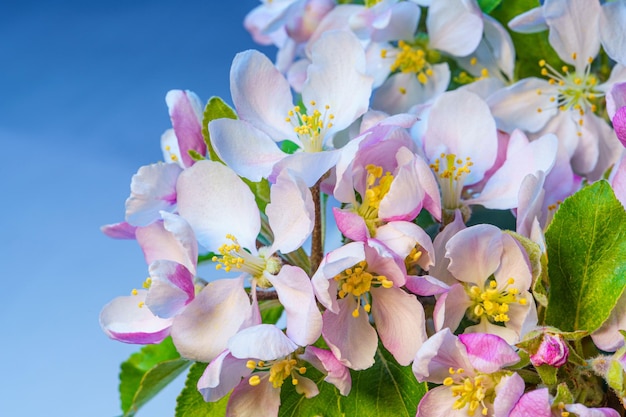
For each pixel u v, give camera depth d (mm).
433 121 433
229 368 376
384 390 395
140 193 414
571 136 475
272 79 422
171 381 426
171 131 474
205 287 393
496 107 474
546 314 389
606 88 470
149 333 394
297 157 382
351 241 400
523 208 396
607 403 384
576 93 473
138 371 460
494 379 379
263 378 395
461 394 380
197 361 399
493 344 367
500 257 393
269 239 424
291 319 382
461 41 484
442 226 420
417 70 497
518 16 459
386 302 392
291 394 396
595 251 388
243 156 407
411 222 391
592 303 387
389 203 384
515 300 392
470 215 433
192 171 403
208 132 430
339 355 381
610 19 441
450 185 426
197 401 399
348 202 395
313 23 518
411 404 392
